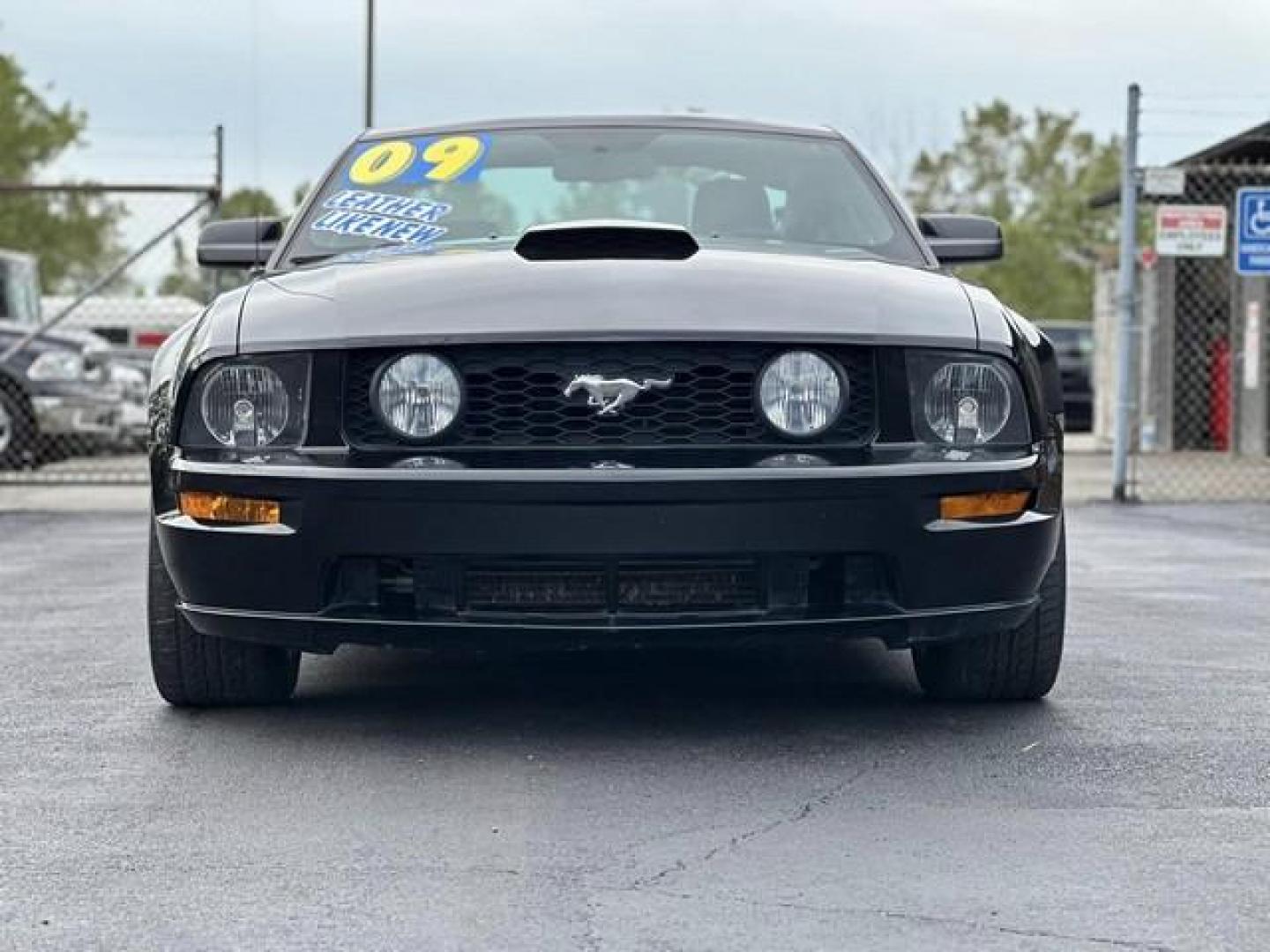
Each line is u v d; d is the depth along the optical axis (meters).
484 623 3.73
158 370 4.23
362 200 4.91
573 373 3.73
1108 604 6.38
